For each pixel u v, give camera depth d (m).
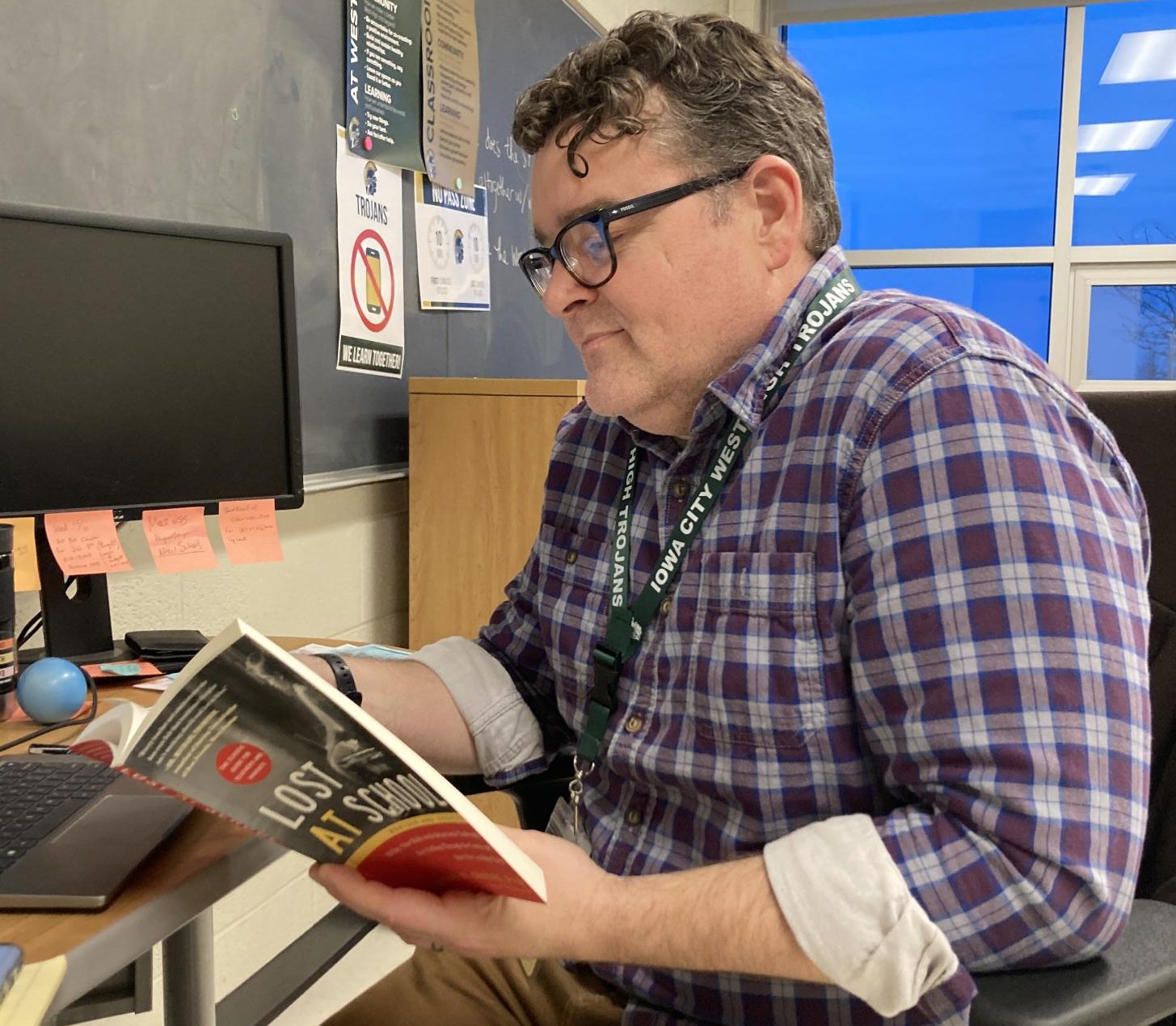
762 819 0.78
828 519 0.76
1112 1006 0.61
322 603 1.94
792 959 0.64
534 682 1.09
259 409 1.26
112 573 1.44
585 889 0.67
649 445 0.94
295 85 1.76
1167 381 4.40
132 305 1.15
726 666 0.79
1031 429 0.71
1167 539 0.93
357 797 0.56
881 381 0.75
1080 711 0.65
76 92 1.32
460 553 2.13
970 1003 0.62
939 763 0.67
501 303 2.66
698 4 4.39
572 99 0.84
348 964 1.97
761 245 0.85
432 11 2.20
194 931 0.98
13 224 1.06
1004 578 0.67
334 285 1.90
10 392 1.07
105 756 0.61
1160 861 0.84
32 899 0.60
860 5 4.55
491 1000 0.93
